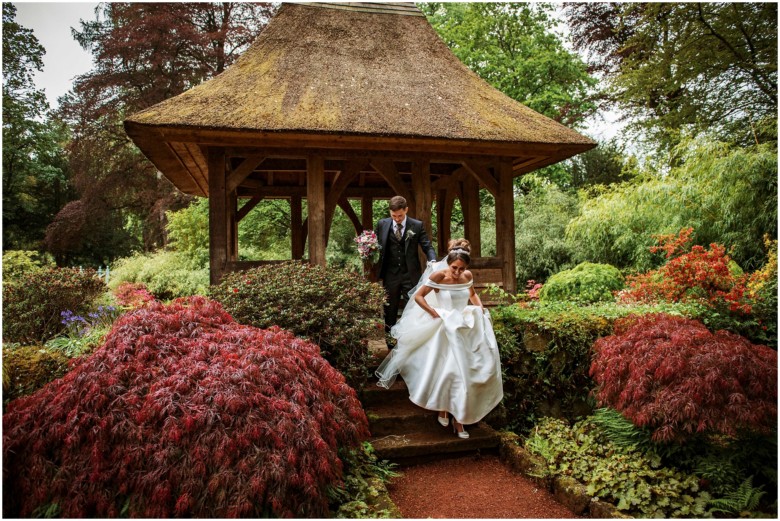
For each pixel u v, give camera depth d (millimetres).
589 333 4449
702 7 10094
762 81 9852
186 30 13617
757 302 4895
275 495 2324
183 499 2223
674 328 3645
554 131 6035
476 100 6492
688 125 10945
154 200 16359
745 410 2904
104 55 13977
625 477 3191
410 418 4195
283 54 6402
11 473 2383
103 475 2318
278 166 7496
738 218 7543
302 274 4551
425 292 4105
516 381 4535
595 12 13625
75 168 15531
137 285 10570
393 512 2893
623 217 9023
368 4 7504
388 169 5957
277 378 2736
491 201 15195
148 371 2643
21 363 3320
